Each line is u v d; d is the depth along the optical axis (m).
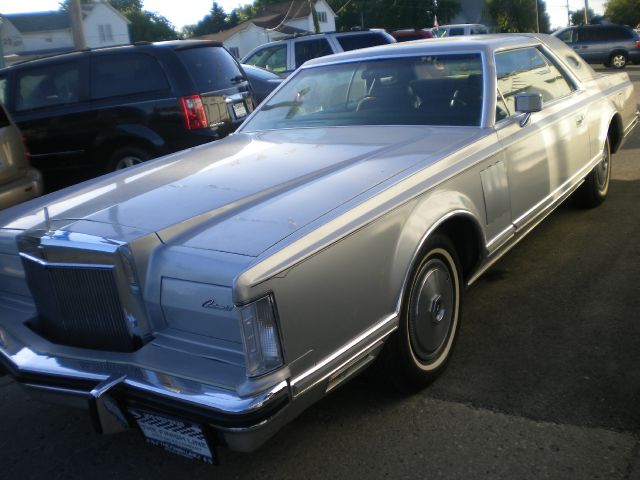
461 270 3.38
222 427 2.18
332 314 2.49
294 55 12.73
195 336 2.39
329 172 3.07
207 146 3.93
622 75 6.05
